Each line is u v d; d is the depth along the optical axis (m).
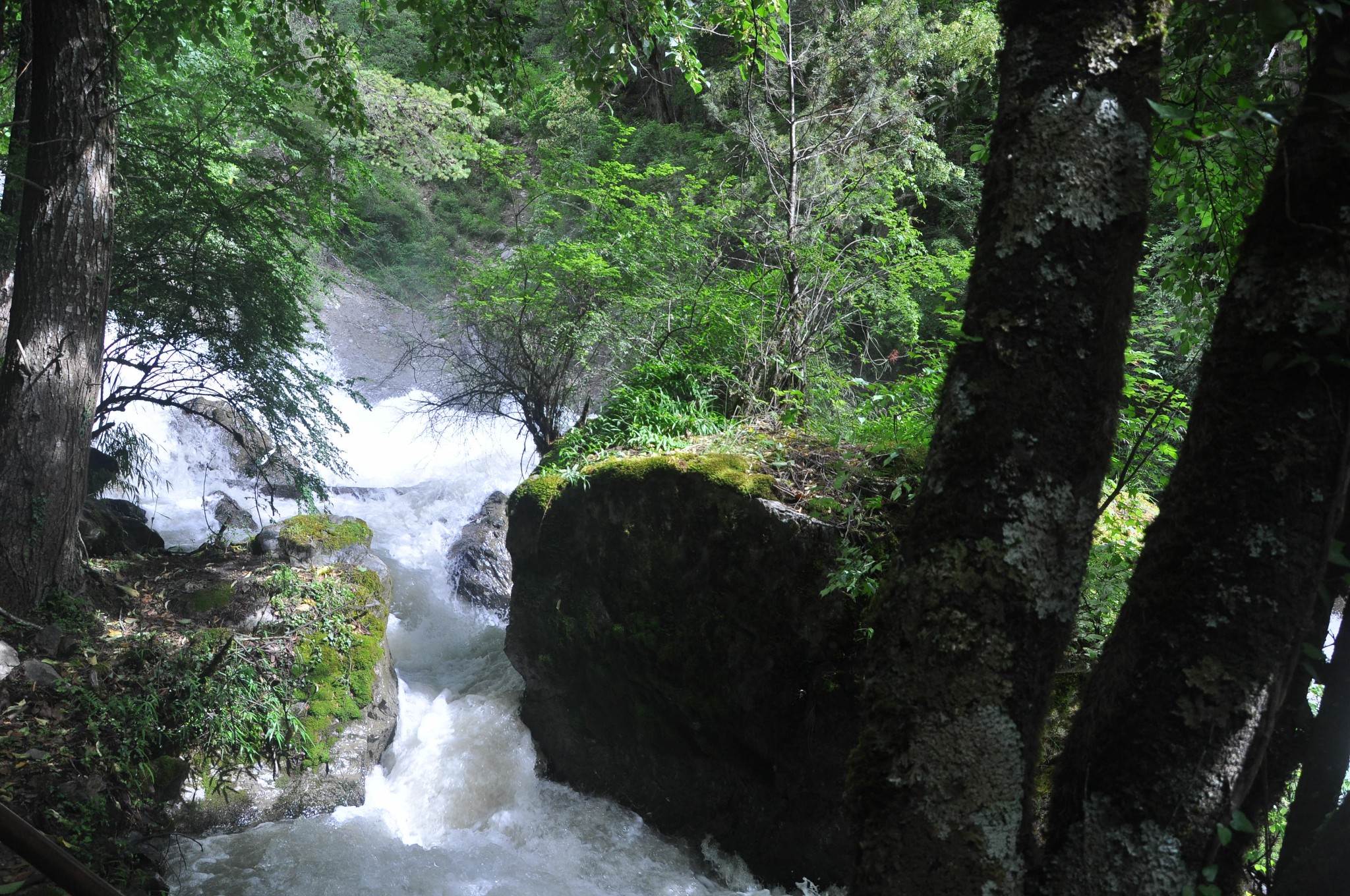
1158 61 1.86
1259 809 1.84
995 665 1.81
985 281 1.88
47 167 5.56
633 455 5.62
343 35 7.75
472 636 7.55
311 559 6.67
